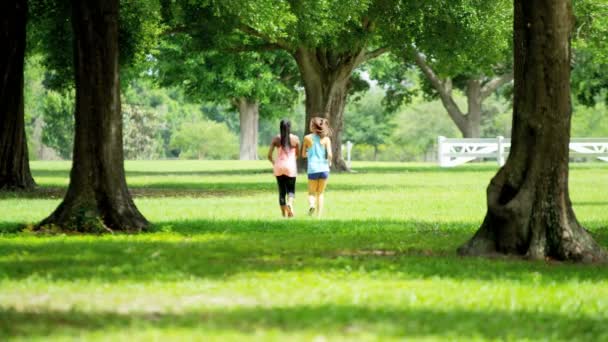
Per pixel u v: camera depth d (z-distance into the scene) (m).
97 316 21.02
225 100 178.75
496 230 35.50
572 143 145.75
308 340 18.19
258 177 115.06
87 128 45.62
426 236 43.25
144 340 18.08
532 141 35.12
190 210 61.03
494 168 144.00
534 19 34.91
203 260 33.12
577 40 123.81
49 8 90.69
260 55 164.25
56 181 102.81
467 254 35.53
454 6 108.56
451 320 21.20
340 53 127.06
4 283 26.73
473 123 185.50
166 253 35.19
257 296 24.34
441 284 27.31
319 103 129.00
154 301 23.67
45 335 18.75
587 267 32.72
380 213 58.72
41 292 25.25
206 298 24.20
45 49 103.12
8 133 81.62
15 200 69.62
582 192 80.00
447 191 81.94
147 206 64.75
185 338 18.25
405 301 23.73
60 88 110.38
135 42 99.38
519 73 35.44
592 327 21.09
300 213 59.00
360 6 99.38
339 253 36.16
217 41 112.38
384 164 193.75
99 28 45.59
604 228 47.75
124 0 95.94
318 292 25.12
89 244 38.69
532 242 34.91
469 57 117.12
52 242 39.66
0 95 80.81
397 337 18.84
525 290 26.41
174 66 159.50
